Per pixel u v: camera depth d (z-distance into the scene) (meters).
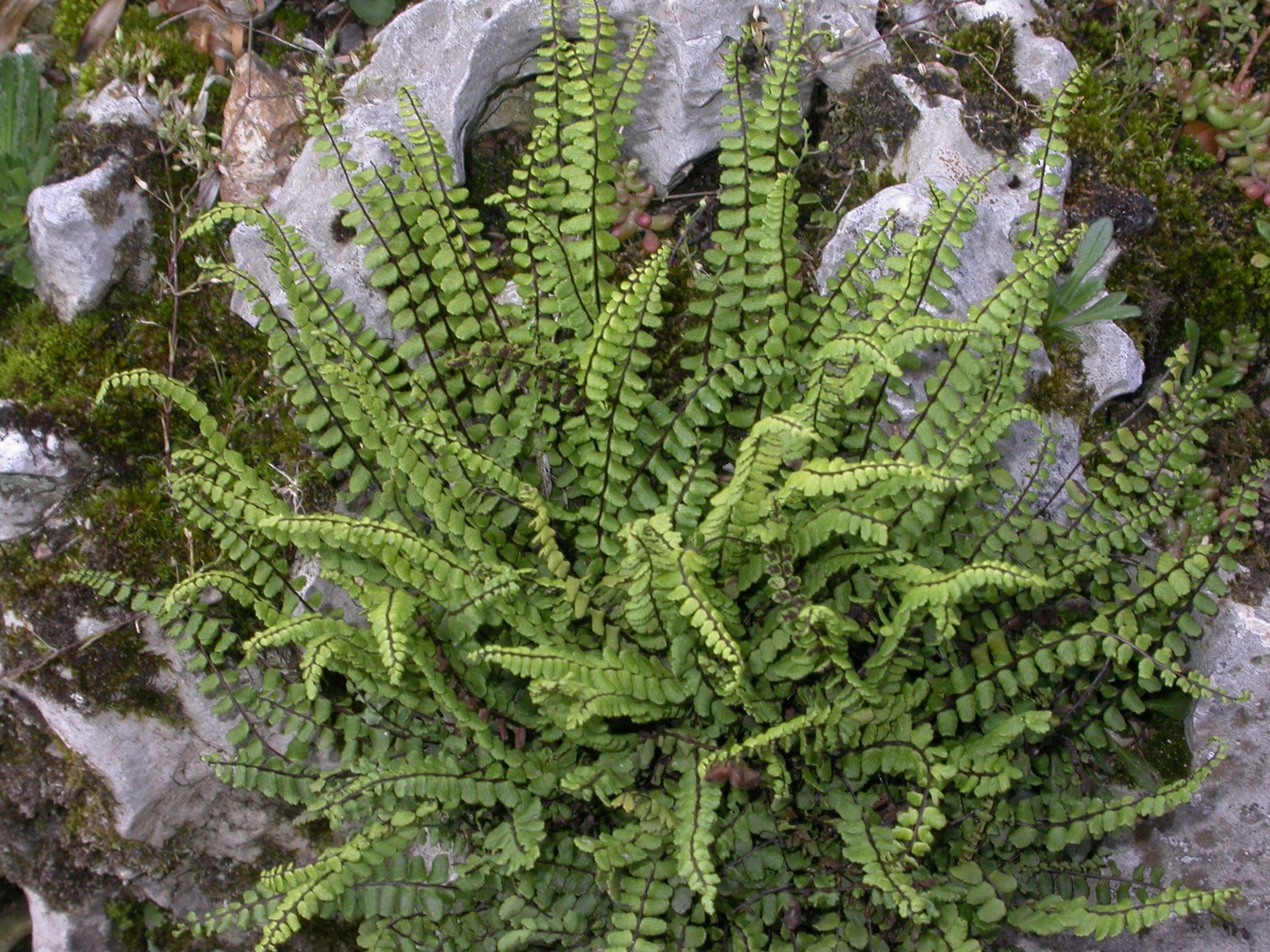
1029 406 0.36
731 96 0.37
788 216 0.36
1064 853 0.39
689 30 0.41
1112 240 0.42
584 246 0.38
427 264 0.39
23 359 0.42
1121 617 0.37
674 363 0.42
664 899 0.35
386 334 0.41
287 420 0.42
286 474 0.41
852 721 0.36
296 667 0.41
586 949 0.37
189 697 0.42
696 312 0.38
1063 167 0.40
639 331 0.37
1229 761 0.40
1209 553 0.37
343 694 0.41
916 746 0.36
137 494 0.42
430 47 0.42
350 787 0.36
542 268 0.38
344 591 0.41
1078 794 0.39
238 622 0.41
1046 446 0.38
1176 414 0.38
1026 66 0.42
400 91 0.38
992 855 0.38
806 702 0.38
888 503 0.37
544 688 0.34
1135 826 0.41
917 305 0.36
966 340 0.36
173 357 0.42
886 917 0.37
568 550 0.41
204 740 0.42
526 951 0.38
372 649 0.37
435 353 0.39
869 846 0.35
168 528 0.41
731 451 0.40
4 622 0.41
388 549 0.35
